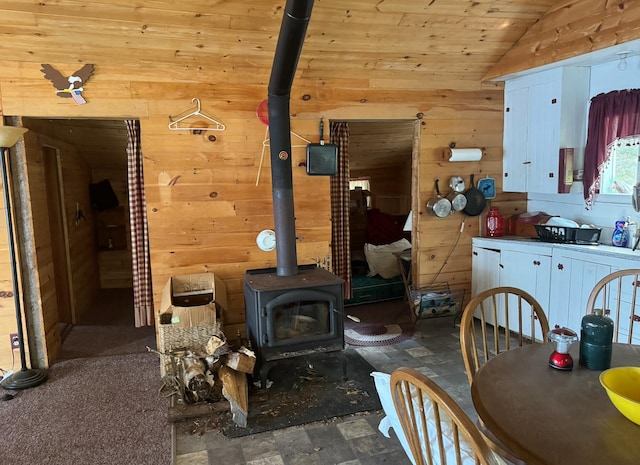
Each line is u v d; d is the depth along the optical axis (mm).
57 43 2820
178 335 2861
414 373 1180
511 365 1559
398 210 6156
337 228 4266
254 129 3434
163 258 3361
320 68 3434
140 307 3756
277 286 2779
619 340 2906
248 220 3498
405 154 5711
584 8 2982
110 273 5520
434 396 1085
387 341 3658
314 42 3148
